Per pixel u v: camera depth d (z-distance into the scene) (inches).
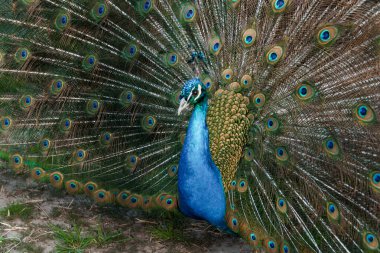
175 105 100.3
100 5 100.8
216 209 91.4
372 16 91.4
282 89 94.3
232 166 93.7
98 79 103.0
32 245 96.6
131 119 102.3
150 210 99.5
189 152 89.8
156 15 101.5
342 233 88.2
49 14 102.0
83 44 102.7
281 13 95.3
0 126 104.0
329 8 95.0
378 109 88.9
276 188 92.7
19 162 104.1
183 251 98.6
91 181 101.7
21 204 104.7
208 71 100.1
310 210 90.4
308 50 93.7
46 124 103.8
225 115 94.7
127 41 102.6
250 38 95.9
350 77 91.1
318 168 91.0
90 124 103.7
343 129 89.4
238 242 101.0
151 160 103.3
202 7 101.7
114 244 98.7
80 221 102.7
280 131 92.4
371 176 87.1
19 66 102.2
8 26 102.3
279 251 89.0
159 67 102.2
